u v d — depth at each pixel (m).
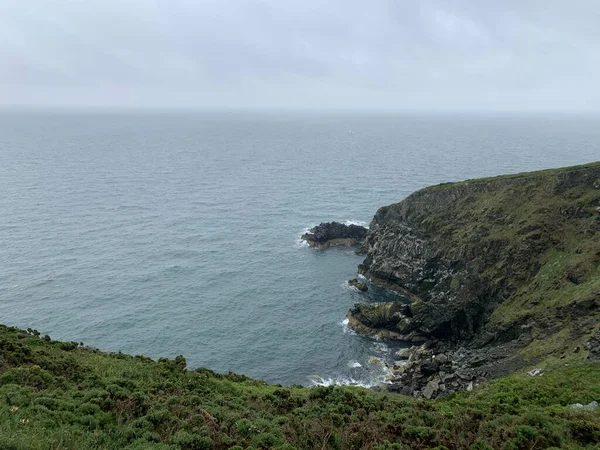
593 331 48.78
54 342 37.81
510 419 25.91
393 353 71.06
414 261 90.81
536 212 78.94
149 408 24.94
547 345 53.69
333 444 22.48
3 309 76.12
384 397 33.25
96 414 22.56
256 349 70.25
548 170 88.19
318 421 25.05
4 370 27.58
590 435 24.12
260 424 24.09
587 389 35.47
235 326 76.00
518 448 22.62
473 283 76.50
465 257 82.00
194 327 74.81
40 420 20.69
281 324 77.38
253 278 93.44
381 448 21.86
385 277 93.19
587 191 77.00
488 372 55.47
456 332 73.88
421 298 86.06
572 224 73.69
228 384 34.97
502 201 85.75
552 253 72.00
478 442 23.02
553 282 66.31
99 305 79.31
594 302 55.25
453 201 94.44
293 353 69.88
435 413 27.94
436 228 92.19
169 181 179.12
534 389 37.53
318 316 80.75
